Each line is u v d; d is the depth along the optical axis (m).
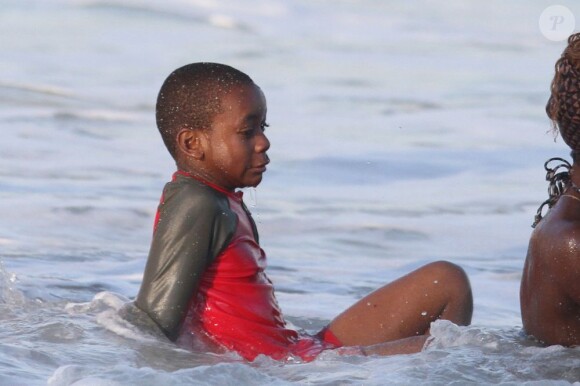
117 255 22.47
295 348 14.96
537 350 14.23
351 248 24.64
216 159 14.95
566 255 13.64
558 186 14.42
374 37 67.25
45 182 29.55
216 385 12.48
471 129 40.78
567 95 13.41
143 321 14.50
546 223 14.20
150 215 26.66
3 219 25.16
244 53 60.00
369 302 15.62
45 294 18.17
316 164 33.72
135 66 54.72
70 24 64.94
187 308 14.58
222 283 14.85
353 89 50.66
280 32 67.00
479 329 14.99
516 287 21.22
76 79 49.56
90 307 16.30
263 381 12.79
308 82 52.19
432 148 36.69
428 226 26.75
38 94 44.38
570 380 13.30
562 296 14.00
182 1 71.31
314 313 18.38
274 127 40.41
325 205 28.64
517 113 44.66
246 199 28.92
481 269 22.81
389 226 26.64
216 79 15.02
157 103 15.30
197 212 14.56
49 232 24.34
